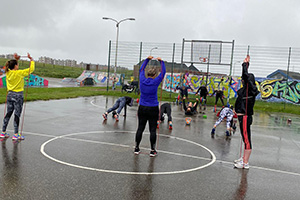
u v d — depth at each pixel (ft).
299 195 13.98
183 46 65.36
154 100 18.63
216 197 13.14
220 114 28.91
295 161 20.29
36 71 192.75
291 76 73.41
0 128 24.53
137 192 13.08
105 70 183.01
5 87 76.43
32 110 36.70
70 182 13.76
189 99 72.38
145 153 19.71
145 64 19.27
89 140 22.53
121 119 34.47
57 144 20.59
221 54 62.80
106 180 14.28
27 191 12.50
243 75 17.44
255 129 33.60
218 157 20.01
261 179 15.94
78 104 47.55
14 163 15.88
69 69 259.39
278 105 69.72
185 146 22.75
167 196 12.89
